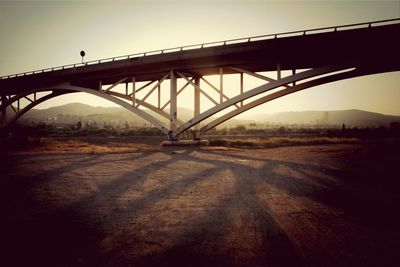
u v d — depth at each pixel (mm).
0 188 7363
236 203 6371
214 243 4039
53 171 10250
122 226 4742
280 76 19562
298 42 18109
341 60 18188
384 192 7469
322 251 3785
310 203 6379
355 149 21766
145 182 8703
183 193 7328
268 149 23531
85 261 3414
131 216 5316
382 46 16312
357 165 12688
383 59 16844
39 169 10609
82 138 41969
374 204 6277
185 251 3748
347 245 4004
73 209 5703
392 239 4246
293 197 6949
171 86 23953
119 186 8039
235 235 4375
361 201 6531
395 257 3604
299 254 3682
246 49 19703
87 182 8492
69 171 10367
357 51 17234
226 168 11977
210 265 3340
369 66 17422
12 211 5496
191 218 5238
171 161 14180
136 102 25672
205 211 5711
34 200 6316
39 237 4195
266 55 19766
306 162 14039
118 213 5496
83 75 29484
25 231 4434
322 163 13602
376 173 10523
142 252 3705
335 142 31875
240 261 3453
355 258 3568
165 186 8180
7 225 4695
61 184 8086
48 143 24562
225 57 21172
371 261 3482
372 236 4367
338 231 4586
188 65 23234
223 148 22812
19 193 6902
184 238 4227
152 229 4613
